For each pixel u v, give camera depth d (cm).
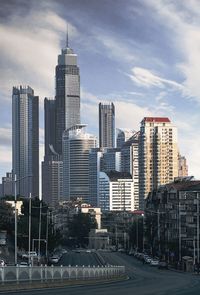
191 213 16425
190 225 16288
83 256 18612
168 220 17788
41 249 15150
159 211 18075
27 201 17012
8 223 16262
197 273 11344
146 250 19962
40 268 5044
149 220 19912
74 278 6150
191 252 15500
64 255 19175
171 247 15475
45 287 4988
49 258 14300
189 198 16650
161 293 4444
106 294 4100
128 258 18000
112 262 15338
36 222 15162
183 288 5388
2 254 13638
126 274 9500
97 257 18000
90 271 6850
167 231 17625
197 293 4531
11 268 4381
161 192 19000
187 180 19838
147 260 15138
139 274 10150
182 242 16012
